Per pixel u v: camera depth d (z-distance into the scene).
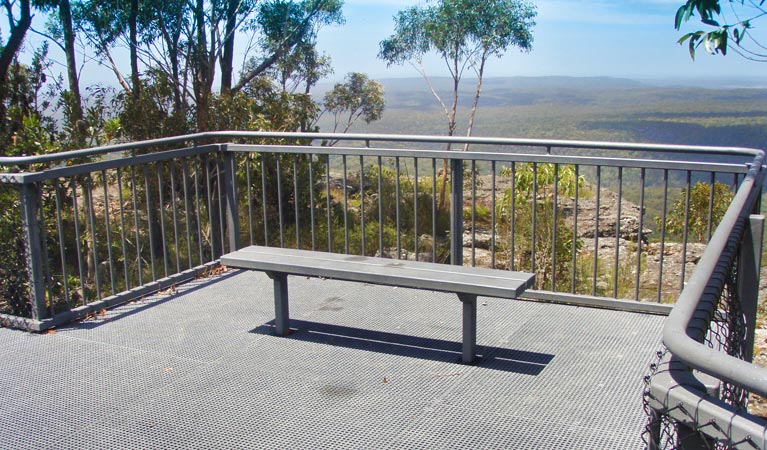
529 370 3.45
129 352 3.76
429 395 3.19
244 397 3.20
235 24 11.87
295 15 13.18
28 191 3.94
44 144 8.98
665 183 4.08
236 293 4.78
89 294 8.71
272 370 3.50
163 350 3.78
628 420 2.91
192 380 3.39
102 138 9.78
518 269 8.49
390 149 4.62
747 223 2.82
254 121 10.86
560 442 2.74
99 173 9.66
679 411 1.28
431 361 3.58
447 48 15.72
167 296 4.72
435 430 2.86
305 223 10.85
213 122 10.93
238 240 5.41
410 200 11.91
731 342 2.31
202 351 3.76
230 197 5.34
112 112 10.48
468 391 3.22
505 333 3.96
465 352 3.54
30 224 3.97
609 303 4.31
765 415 3.59
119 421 2.99
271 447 2.75
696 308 1.44
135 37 11.25
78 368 3.55
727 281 2.21
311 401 3.14
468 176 13.95
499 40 15.25
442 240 10.95
